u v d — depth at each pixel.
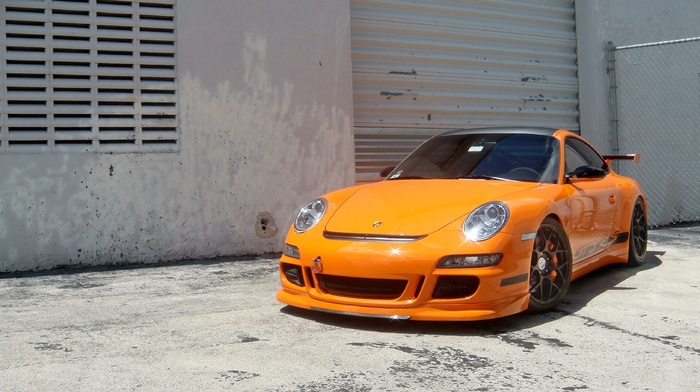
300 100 6.93
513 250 3.87
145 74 6.31
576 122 9.66
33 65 5.93
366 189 4.70
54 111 5.98
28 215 5.85
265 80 6.76
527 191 4.34
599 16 9.32
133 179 6.21
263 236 6.78
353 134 7.25
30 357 3.38
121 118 6.22
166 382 3.00
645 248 6.14
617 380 3.05
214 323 4.05
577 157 5.30
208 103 6.52
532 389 2.93
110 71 6.18
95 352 3.47
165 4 6.39
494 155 4.97
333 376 3.08
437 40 8.40
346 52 7.20
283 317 4.19
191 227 6.45
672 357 3.40
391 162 8.12
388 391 2.89
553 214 4.34
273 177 6.82
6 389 2.92
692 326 4.00
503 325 4.01
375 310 3.86
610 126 9.34
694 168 9.81
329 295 4.03
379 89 8.00
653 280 5.43
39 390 2.91
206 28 6.51
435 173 4.94
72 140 6.05
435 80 8.38
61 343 3.64
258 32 6.73
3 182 5.78
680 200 9.69
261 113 6.75
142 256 6.25
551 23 9.36
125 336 3.77
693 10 9.98
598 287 5.16
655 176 9.50
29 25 5.94
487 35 8.78
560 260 4.38
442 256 3.76
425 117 8.33
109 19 6.19
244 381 3.01
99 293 4.96
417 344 3.61
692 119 9.83
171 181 6.36
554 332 3.87
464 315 3.74
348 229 4.08
